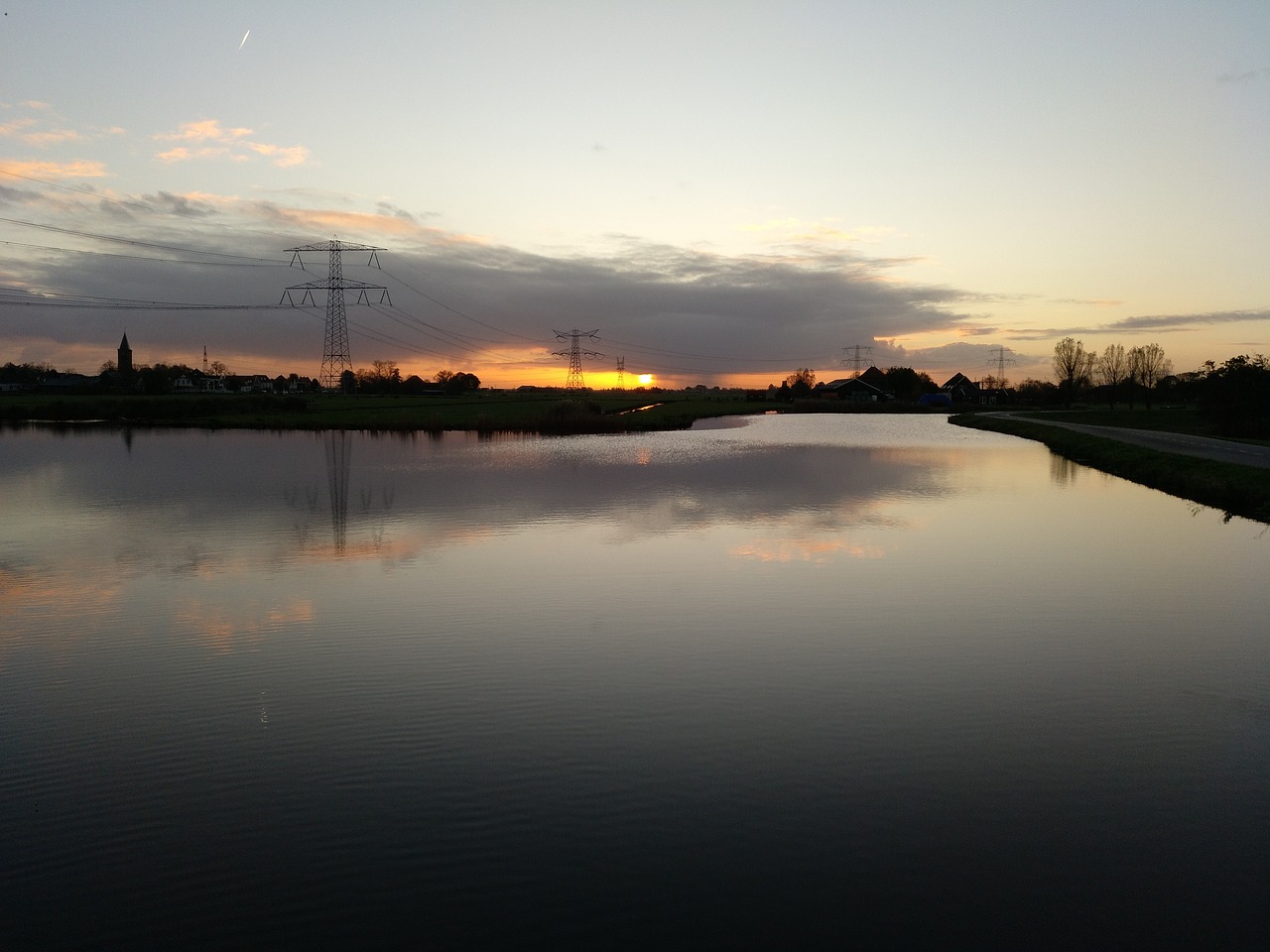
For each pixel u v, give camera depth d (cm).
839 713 1106
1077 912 711
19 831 838
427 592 1695
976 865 775
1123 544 2148
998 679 1224
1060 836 822
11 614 1571
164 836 827
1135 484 3403
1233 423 5784
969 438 6303
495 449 5144
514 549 2089
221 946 675
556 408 8169
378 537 2255
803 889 741
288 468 4038
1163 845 808
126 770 962
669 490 3170
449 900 727
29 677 1248
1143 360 13712
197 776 944
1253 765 970
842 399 17388
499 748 1006
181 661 1309
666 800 886
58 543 2219
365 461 4372
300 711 1116
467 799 889
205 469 4009
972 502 2875
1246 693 1176
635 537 2228
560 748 1006
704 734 1043
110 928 697
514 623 1488
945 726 1067
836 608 1576
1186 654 1334
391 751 1000
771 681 1214
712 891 738
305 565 1941
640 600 1630
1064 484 3388
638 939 679
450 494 3075
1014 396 18612
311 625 1487
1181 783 925
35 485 3428
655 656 1315
